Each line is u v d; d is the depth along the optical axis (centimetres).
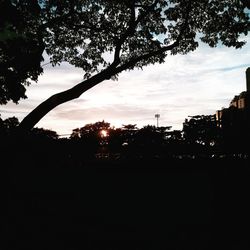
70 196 1327
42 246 883
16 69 1535
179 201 1248
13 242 905
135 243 909
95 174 1423
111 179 1391
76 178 1407
